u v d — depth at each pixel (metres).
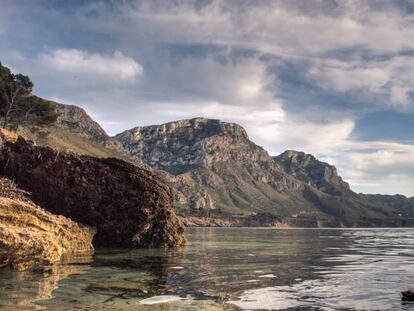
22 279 15.23
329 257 28.89
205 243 46.75
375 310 11.27
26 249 17.83
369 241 62.81
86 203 33.50
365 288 14.72
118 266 20.47
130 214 34.78
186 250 33.88
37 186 32.78
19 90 74.75
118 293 13.17
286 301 12.33
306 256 29.53
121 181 34.69
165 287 14.52
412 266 22.72
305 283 15.82
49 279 15.45
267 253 32.03
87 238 27.86
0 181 25.59
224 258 26.64
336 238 76.12
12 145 33.53
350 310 11.27
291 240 61.84
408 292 12.75
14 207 19.62
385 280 16.81
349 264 23.75
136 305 11.50
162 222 36.59
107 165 34.94
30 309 10.76
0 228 17.20
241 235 87.00
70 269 18.42
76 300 11.97
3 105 74.50
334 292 13.86
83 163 33.75
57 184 32.94
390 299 12.75
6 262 17.30
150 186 35.69
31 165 32.78
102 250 30.70
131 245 35.06
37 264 19.14
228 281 16.17
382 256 30.42
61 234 24.27
